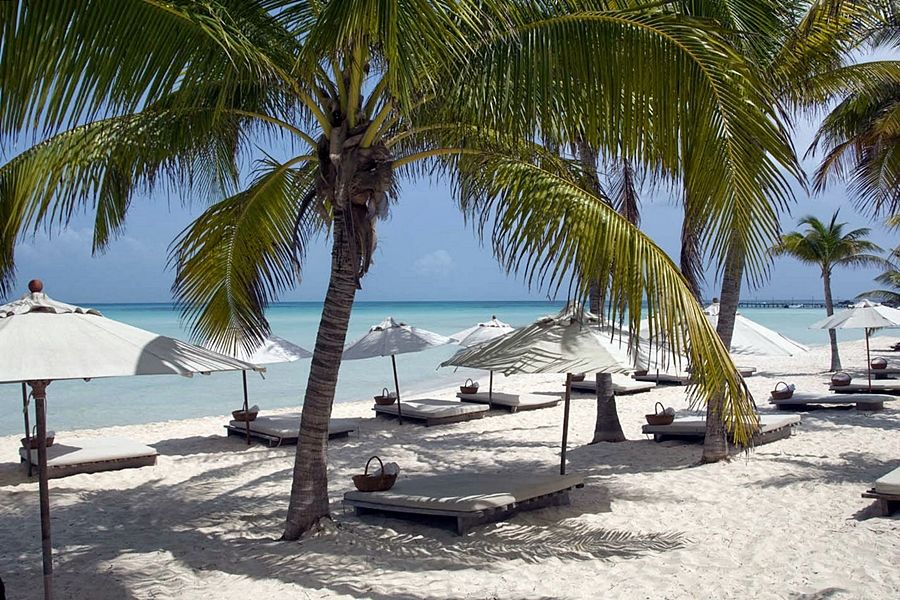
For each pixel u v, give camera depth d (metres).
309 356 12.53
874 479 8.09
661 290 5.32
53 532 7.21
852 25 8.21
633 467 9.47
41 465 4.73
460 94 5.29
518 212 5.80
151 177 6.64
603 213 5.53
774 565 5.47
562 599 4.95
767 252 5.14
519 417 14.81
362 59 5.64
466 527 6.54
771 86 7.94
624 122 5.02
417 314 106.50
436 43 4.24
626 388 17.75
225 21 5.06
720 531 6.40
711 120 4.92
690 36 4.82
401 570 5.62
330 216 7.20
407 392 22.12
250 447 12.05
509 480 7.33
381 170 6.06
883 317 15.39
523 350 6.70
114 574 5.80
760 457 9.58
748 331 11.98
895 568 5.24
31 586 5.57
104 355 4.39
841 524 6.39
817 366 24.11
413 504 6.71
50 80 3.73
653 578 5.31
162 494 8.80
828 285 22.72
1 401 20.89
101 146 6.05
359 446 11.92
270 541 6.54
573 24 4.98
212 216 7.57
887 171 14.06
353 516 7.24
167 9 4.29
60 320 4.62
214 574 5.71
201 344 8.08
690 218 5.29
